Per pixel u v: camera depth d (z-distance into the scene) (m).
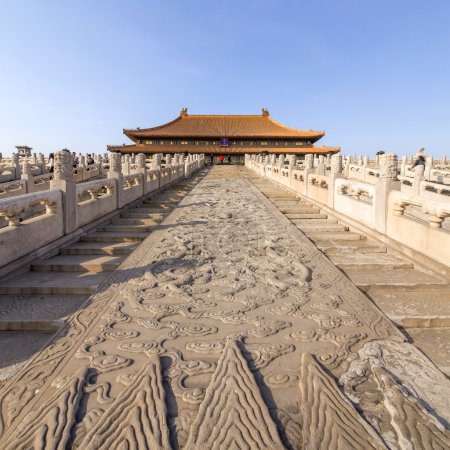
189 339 4.08
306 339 4.07
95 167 26.73
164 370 3.46
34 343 4.39
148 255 7.37
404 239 7.53
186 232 9.36
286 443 2.58
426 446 2.55
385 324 4.47
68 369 3.51
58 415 2.84
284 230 9.64
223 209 12.96
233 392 3.10
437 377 3.42
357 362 3.62
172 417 2.85
